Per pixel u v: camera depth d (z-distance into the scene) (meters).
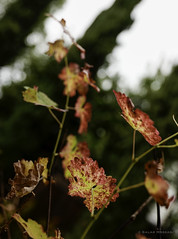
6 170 4.65
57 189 3.39
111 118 5.55
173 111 4.24
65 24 0.44
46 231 0.41
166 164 3.96
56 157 0.47
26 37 7.05
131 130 4.77
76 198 3.79
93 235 3.96
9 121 5.85
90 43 6.08
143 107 5.14
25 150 5.75
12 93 6.29
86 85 0.49
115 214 3.98
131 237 3.84
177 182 3.83
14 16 6.88
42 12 7.18
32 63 6.39
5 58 6.84
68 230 3.86
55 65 5.91
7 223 0.41
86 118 0.50
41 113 5.68
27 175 0.41
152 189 0.30
